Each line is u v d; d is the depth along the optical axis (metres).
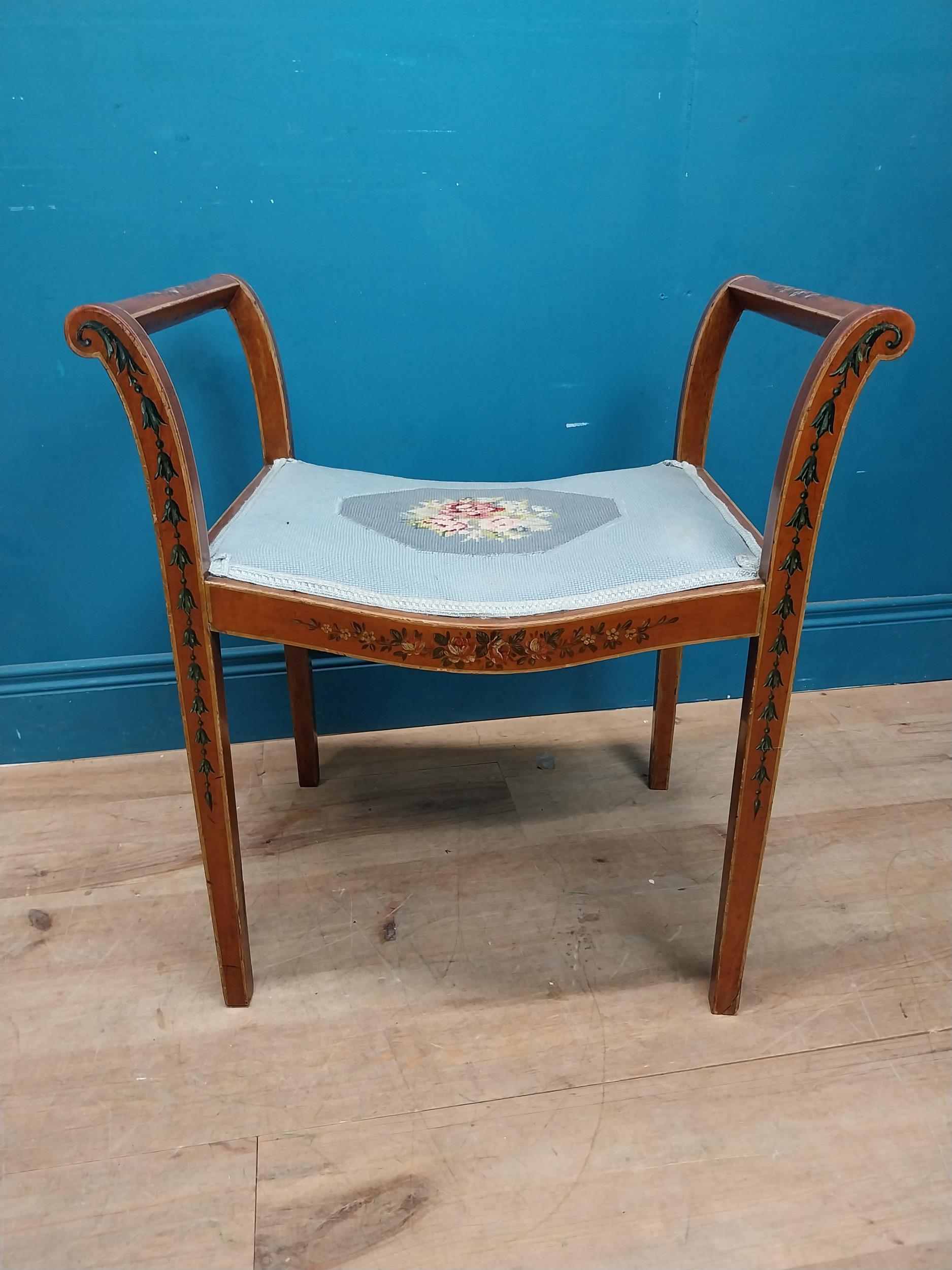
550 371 1.19
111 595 1.21
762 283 0.89
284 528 0.80
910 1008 0.87
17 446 1.12
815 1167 0.72
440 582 0.73
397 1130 0.75
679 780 1.22
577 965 0.92
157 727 1.28
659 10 1.03
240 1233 0.67
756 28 1.05
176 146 1.02
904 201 1.17
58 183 1.01
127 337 0.63
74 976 0.90
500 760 1.27
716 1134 0.74
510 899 1.01
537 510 0.87
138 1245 0.66
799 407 0.66
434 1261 0.65
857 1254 0.66
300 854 1.08
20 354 1.08
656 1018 0.85
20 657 1.23
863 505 1.34
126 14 0.96
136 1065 0.81
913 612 1.42
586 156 1.08
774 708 0.76
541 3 1.01
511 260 1.12
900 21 1.07
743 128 1.10
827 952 0.93
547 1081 0.79
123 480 1.16
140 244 1.05
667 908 1.00
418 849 1.09
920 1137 0.74
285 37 0.98
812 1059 0.81
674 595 0.72
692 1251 0.66
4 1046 0.83
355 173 1.05
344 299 1.11
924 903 1.00
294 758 1.28
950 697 1.42
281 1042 0.83
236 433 1.17
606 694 1.38
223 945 0.84
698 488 0.94
